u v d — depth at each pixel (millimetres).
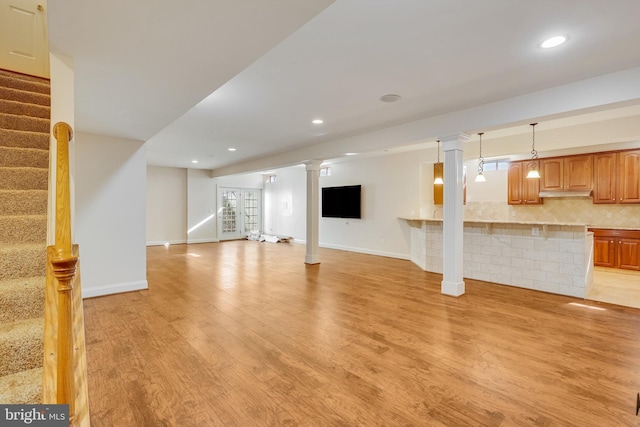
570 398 2033
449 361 2512
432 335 3008
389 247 7461
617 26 2125
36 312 1925
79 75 2465
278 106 3768
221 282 5039
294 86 3152
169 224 9828
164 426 1783
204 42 2014
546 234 4422
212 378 2271
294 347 2764
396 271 5871
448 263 4324
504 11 1951
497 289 4629
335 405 1973
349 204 8258
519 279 4727
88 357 2568
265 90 3254
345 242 8555
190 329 3150
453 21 2057
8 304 1848
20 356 1667
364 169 7996
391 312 3646
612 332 3061
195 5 1632
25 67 3836
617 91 2834
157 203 9609
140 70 2395
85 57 2195
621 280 5117
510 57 2564
